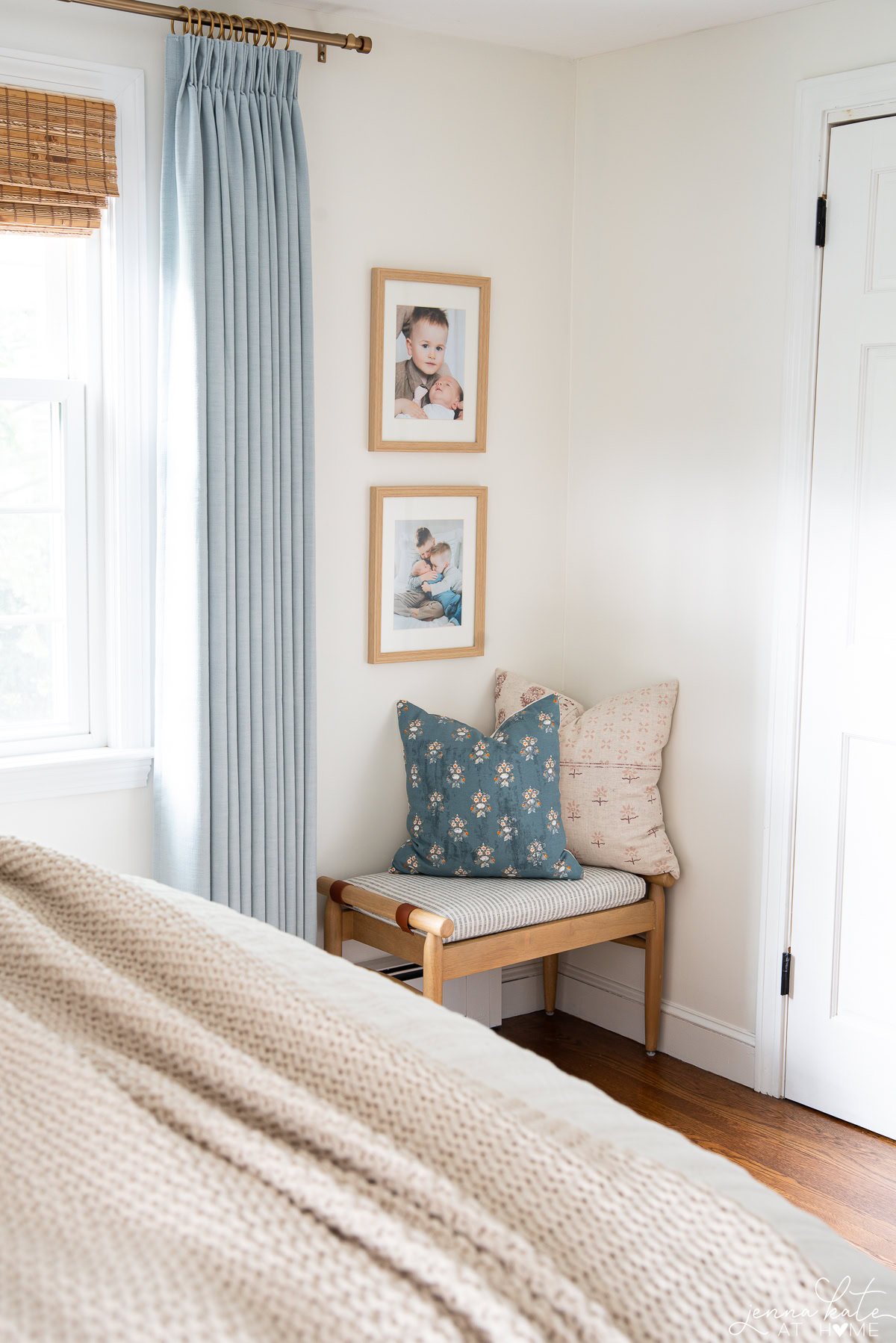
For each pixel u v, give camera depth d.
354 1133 1.12
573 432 3.62
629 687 3.50
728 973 3.26
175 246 2.77
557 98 3.48
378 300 3.16
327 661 3.22
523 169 3.43
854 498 2.90
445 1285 0.96
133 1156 1.10
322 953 1.71
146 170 2.79
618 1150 1.17
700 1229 1.07
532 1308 0.97
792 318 2.99
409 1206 1.06
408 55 3.18
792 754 3.06
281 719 2.97
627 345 3.43
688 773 3.33
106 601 2.91
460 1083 1.25
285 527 2.94
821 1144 2.92
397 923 2.96
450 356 3.32
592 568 3.59
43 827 2.81
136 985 1.41
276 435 2.91
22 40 2.61
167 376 2.80
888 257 2.81
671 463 3.33
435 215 3.28
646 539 3.42
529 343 3.51
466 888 3.09
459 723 3.27
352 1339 0.92
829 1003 3.04
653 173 3.31
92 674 2.92
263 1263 0.99
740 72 3.08
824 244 2.93
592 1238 1.06
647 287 3.36
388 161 3.18
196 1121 1.16
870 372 2.87
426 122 3.23
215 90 2.76
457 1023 1.53
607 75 3.42
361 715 3.30
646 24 3.11
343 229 3.12
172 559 2.81
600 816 3.30
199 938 1.49
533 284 3.50
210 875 2.87
